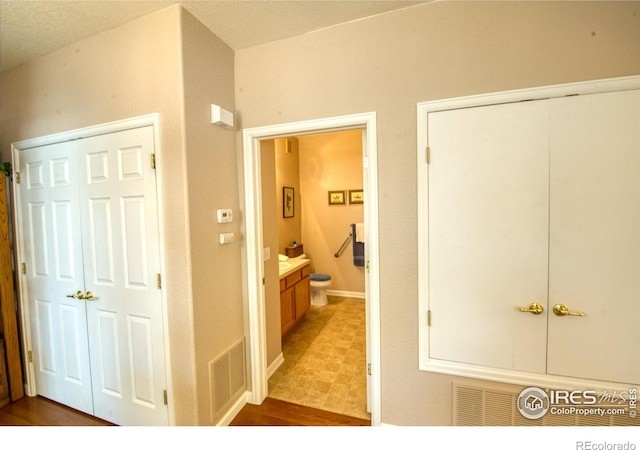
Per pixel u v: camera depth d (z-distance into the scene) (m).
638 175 1.20
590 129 1.24
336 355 2.57
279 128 1.76
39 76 1.85
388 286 1.58
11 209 2.05
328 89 1.64
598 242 1.25
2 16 1.46
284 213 3.92
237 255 1.88
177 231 1.49
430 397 1.54
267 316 2.21
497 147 1.36
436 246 1.48
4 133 2.03
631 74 1.20
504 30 1.34
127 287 1.64
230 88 1.81
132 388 1.68
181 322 1.52
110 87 1.62
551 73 1.29
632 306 1.22
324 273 4.43
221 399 1.72
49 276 1.92
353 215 4.25
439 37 1.44
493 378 1.42
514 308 1.37
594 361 1.28
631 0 1.19
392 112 1.53
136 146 1.56
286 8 1.48
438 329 1.50
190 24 1.50
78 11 1.45
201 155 1.56
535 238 1.33
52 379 1.97
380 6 1.48
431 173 1.46
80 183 1.74
